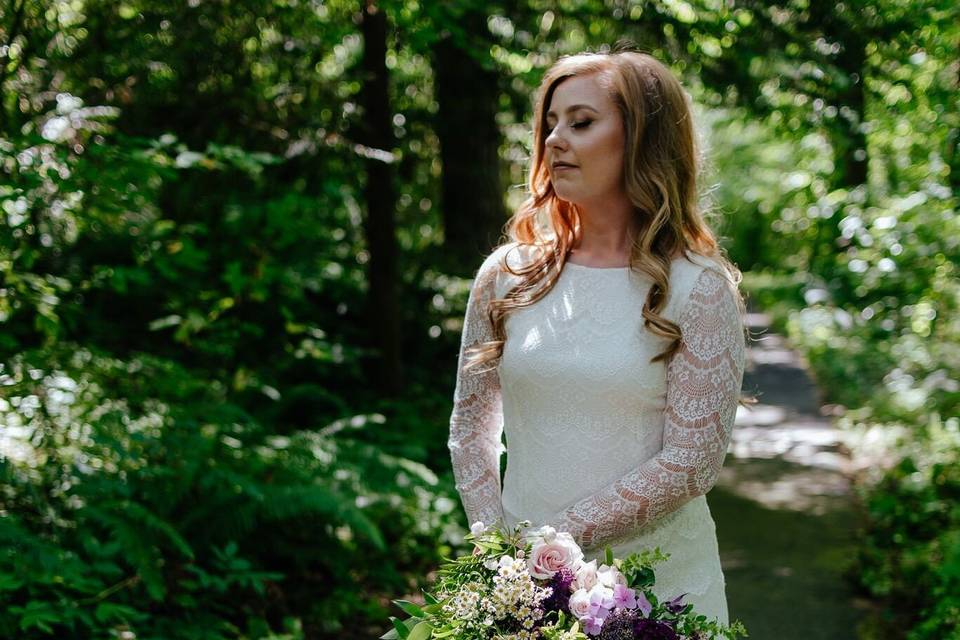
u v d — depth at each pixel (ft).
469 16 21.77
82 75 15.58
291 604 13.88
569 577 5.73
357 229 26.50
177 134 17.95
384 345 23.63
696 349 6.21
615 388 6.28
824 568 16.35
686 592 6.61
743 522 18.93
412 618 5.98
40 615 9.98
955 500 18.13
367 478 16.17
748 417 28.91
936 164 24.12
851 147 23.49
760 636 13.71
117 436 12.55
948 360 25.12
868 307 32.40
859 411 27.17
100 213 13.58
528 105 29.48
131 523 12.10
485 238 30.58
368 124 21.90
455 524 16.70
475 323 7.12
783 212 62.54
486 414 7.18
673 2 20.95
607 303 6.45
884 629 13.82
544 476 6.49
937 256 23.65
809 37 20.57
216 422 14.96
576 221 6.88
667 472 6.10
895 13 20.27
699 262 6.38
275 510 13.38
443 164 30.63
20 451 12.21
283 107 19.62
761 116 22.52
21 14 12.99
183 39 17.46
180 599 11.84
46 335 14.42
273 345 21.33
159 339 19.57
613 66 6.45
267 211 17.81
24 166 12.12
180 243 15.64
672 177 6.43
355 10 20.68
